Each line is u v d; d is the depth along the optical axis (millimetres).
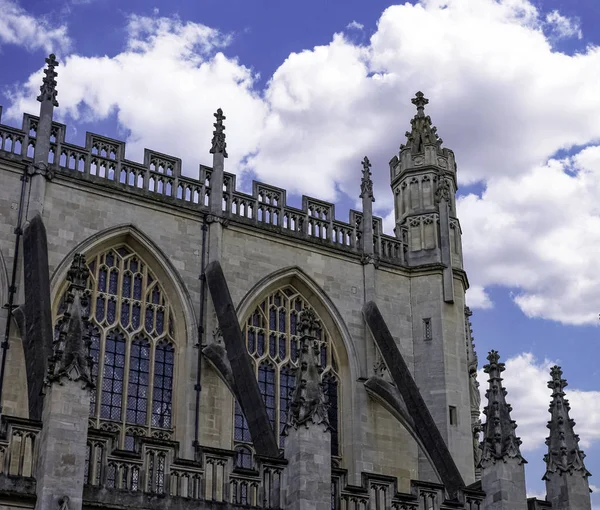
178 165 64000
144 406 57531
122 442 55906
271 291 65062
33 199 57219
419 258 70688
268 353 63250
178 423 57656
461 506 51031
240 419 60062
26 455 41844
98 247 59406
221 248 63219
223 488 45938
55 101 60406
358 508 48656
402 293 69688
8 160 57438
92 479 43281
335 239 68812
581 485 54219
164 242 61344
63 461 40719
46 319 50375
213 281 60719
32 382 46312
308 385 47625
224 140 66000
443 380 66250
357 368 65125
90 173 60250
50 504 39844
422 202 72750
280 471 46938
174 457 45594
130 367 57969
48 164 58750
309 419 46562
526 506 50969
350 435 63500
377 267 69125
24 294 53656
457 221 73688
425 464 64000
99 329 57781
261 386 62312
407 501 50094
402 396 61781
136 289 60062
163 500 44281
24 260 54531
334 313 66062
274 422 61781
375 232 70688
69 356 42438
